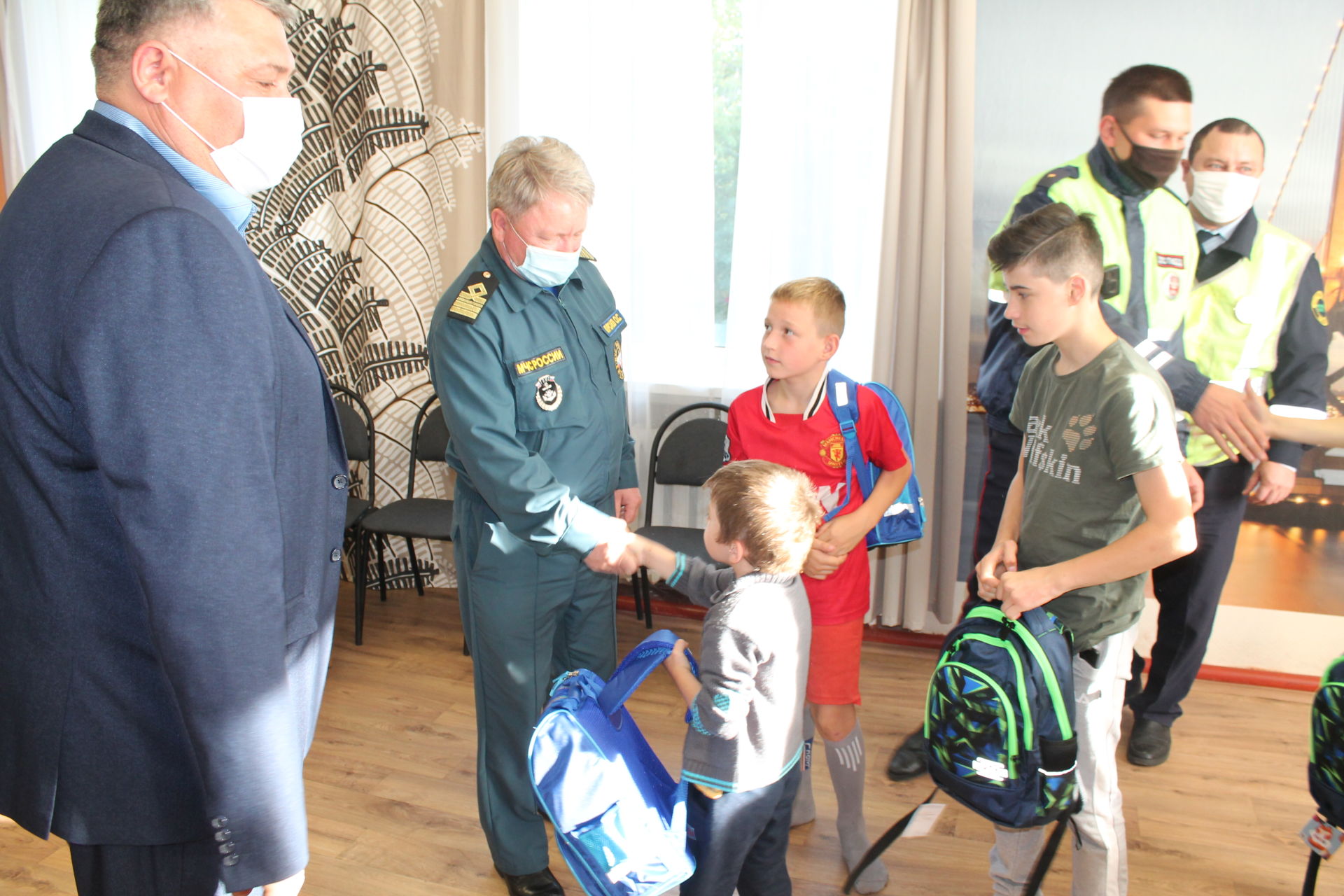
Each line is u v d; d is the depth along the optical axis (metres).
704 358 3.08
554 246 1.51
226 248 0.84
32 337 0.81
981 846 1.97
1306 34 2.29
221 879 0.87
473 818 2.07
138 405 0.77
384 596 3.38
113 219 0.80
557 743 1.30
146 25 0.90
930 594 2.91
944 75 2.55
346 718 2.52
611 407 1.72
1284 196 2.38
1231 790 2.17
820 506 1.53
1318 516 2.52
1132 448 1.31
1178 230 2.47
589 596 1.75
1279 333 2.44
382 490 3.42
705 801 1.34
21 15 3.50
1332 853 1.54
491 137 3.14
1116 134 2.48
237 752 0.83
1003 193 2.61
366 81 3.13
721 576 1.45
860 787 1.79
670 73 2.87
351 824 2.04
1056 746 1.34
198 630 0.80
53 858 1.92
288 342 0.97
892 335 2.78
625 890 1.27
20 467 0.87
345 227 3.28
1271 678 2.66
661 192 2.96
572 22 2.98
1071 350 1.43
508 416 1.53
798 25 2.69
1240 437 2.50
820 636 1.71
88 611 0.88
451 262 3.20
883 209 2.70
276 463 0.95
